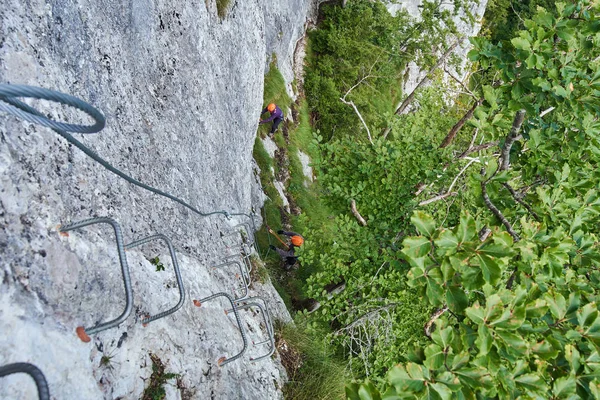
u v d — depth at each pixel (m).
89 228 3.77
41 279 3.00
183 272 5.16
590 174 5.21
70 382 2.87
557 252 3.69
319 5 21.94
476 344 2.82
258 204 12.91
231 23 8.47
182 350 4.35
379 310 8.61
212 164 7.76
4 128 3.05
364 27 22.06
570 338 3.09
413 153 8.67
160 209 5.32
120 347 3.53
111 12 4.74
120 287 3.79
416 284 3.02
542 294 3.52
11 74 3.14
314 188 17.78
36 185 3.23
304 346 7.99
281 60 17.38
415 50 25.48
